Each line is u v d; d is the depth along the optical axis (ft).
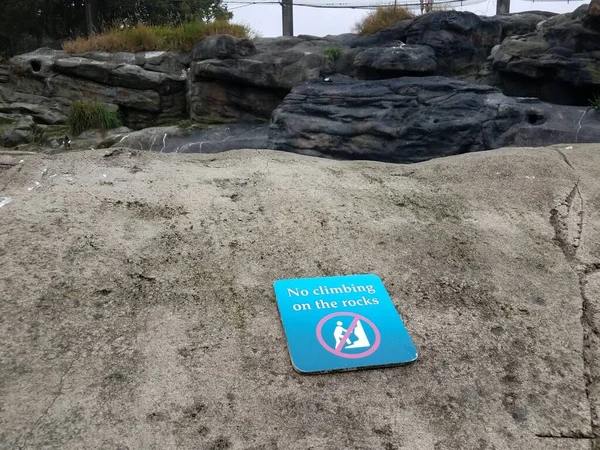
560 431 5.61
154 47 46.44
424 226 9.12
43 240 7.72
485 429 5.59
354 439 5.37
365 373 6.17
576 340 6.84
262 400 5.71
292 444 5.27
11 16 65.21
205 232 8.43
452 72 42.91
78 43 47.60
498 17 44.37
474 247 8.61
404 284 7.64
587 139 32.12
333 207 9.45
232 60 42.32
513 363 6.44
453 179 10.94
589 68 36.11
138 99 44.21
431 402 5.85
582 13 37.45
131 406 5.51
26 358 5.91
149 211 8.85
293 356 6.21
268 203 9.40
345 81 40.50
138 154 11.51
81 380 5.74
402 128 33.88
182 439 5.23
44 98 45.42
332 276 7.63
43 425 5.21
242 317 6.84
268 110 44.09
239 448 5.20
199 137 41.09
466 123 33.01
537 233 9.12
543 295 7.63
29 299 6.68
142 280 7.27
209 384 5.84
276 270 7.74
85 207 8.71
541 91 39.22
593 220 9.50
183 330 6.54
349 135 35.06
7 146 40.75
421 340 6.68
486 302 7.42
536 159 11.69
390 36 44.21
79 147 40.09
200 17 58.18
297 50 44.37
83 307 6.70
